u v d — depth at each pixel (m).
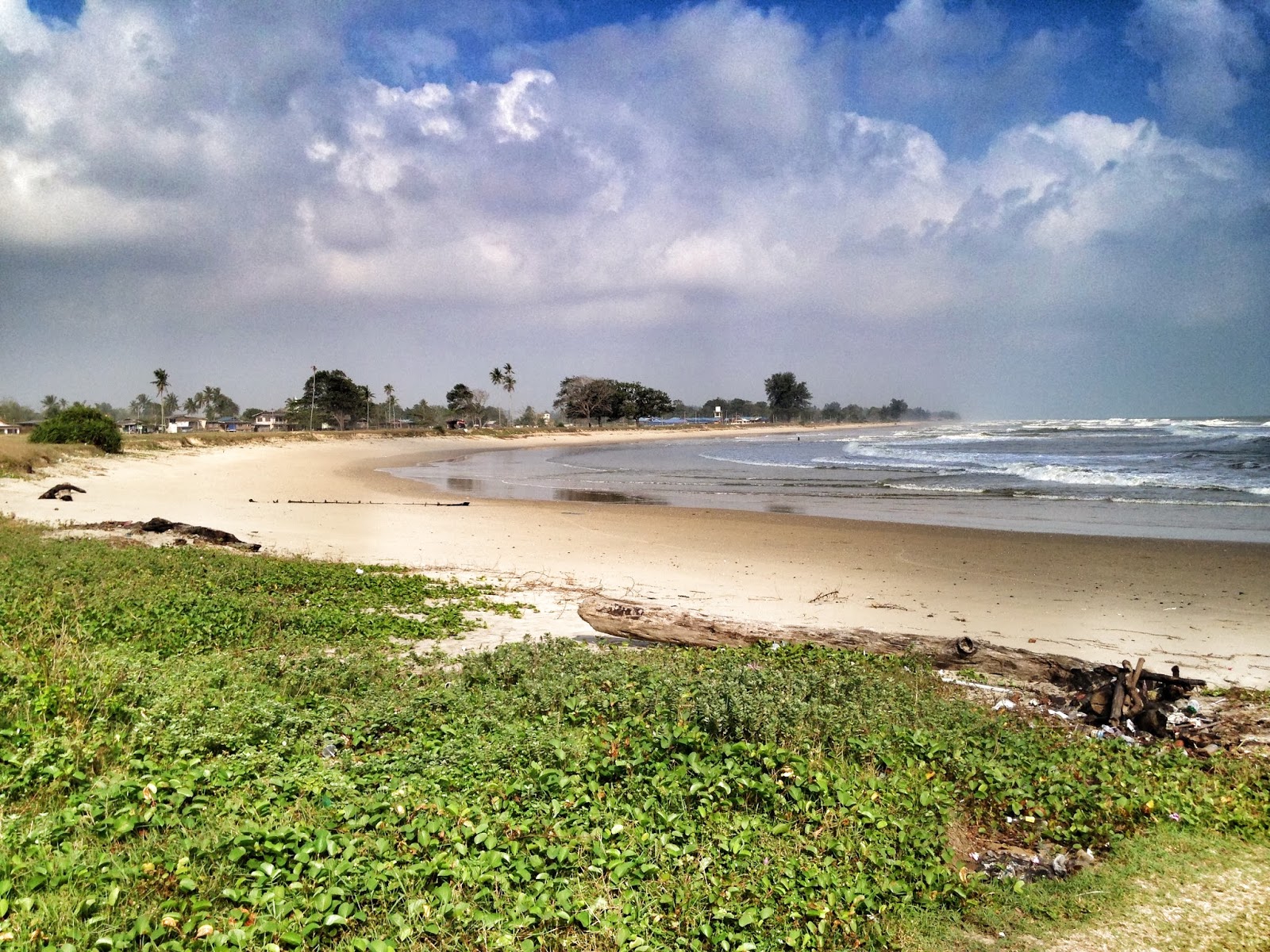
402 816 6.29
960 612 16.53
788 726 8.77
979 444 88.12
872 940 5.41
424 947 4.80
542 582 19.08
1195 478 43.06
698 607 16.69
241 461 63.62
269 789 6.78
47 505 28.77
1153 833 7.21
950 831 7.16
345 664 11.32
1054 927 5.71
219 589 15.78
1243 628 15.34
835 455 78.75
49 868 5.11
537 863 5.76
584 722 9.29
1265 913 5.91
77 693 8.55
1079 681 11.58
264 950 4.61
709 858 6.15
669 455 87.00
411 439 117.69
